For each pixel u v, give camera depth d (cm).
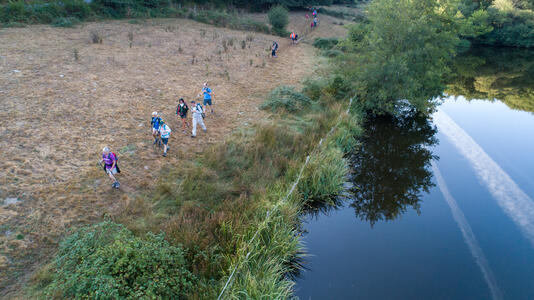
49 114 1216
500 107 1984
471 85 2527
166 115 1367
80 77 1600
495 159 1312
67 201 824
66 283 542
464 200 1042
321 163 1103
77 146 1058
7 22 2330
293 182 1004
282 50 2845
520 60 3512
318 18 4784
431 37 1573
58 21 2525
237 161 1095
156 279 561
